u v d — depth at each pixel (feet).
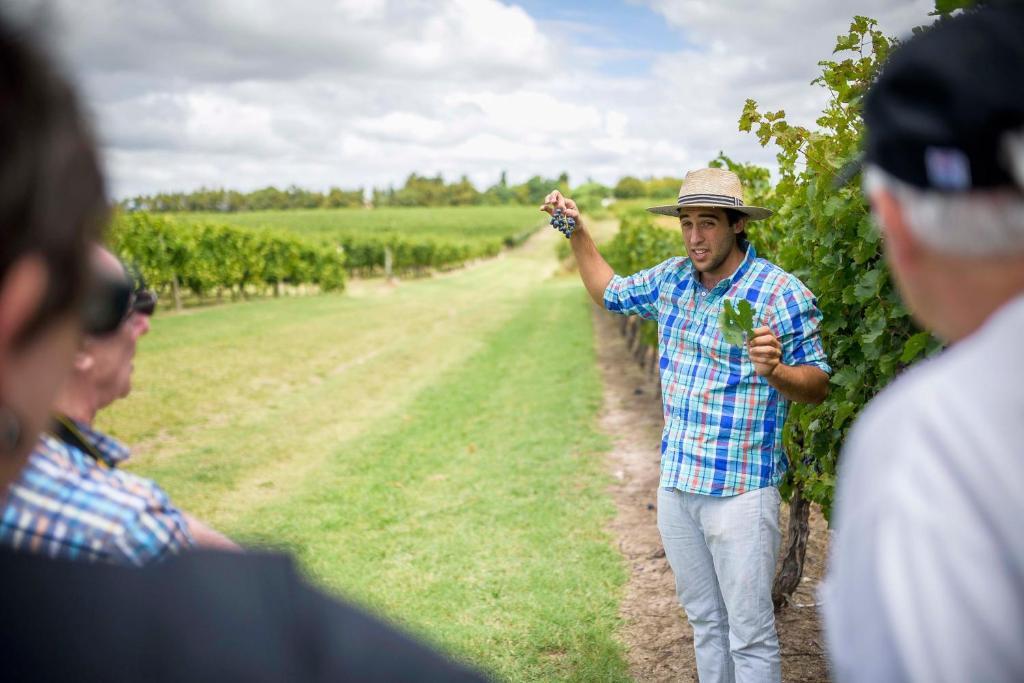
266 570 1.61
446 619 15.40
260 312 84.38
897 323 10.08
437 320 77.92
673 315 9.78
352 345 58.90
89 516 2.38
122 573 1.56
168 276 85.71
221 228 101.50
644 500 21.98
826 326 11.80
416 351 55.93
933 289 2.16
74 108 1.51
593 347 54.03
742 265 9.39
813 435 11.75
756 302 9.21
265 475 26.40
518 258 275.39
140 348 54.24
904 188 2.04
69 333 1.65
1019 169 1.87
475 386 41.34
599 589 16.39
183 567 1.58
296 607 1.59
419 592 16.69
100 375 3.51
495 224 340.39
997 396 1.86
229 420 34.40
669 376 9.79
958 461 1.84
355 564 18.38
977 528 1.78
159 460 28.07
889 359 9.85
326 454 28.78
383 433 31.53
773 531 9.37
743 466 9.23
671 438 9.70
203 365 48.08
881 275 9.78
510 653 13.99
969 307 2.10
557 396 37.17
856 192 10.36
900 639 1.77
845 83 10.18
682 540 9.87
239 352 53.78
